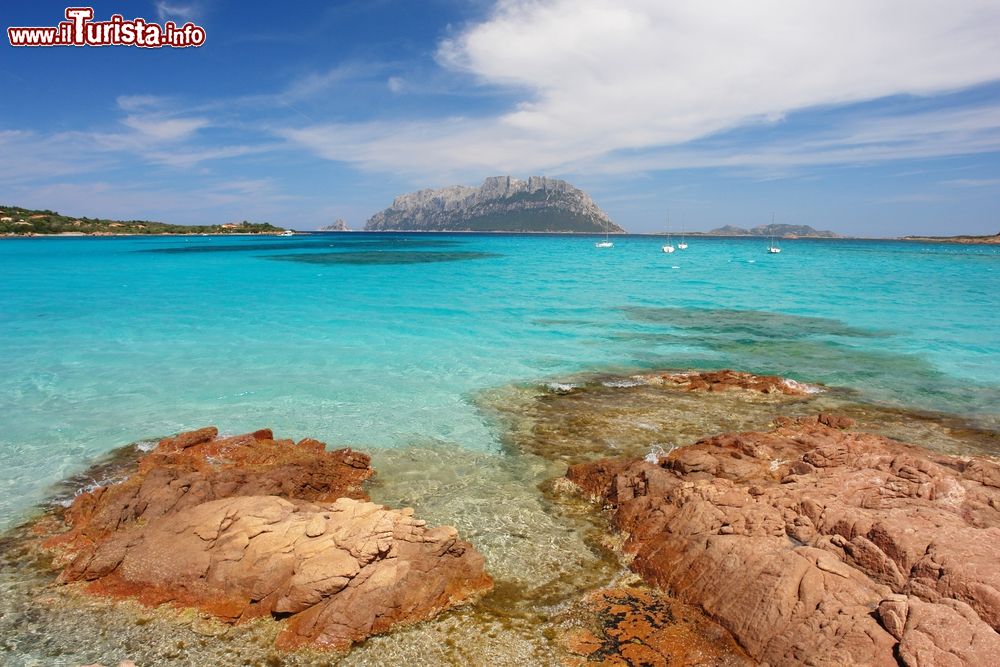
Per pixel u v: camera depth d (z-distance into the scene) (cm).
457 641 781
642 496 1066
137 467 1279
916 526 825
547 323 2930
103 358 2141
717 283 4991
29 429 1476
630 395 1783
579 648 766
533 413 1627
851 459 1112
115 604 844
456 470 1282
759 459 1182
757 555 830
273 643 784
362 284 4609
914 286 4800
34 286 4269
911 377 2012
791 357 2286
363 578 830
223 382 1869
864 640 671
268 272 5597
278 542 882
